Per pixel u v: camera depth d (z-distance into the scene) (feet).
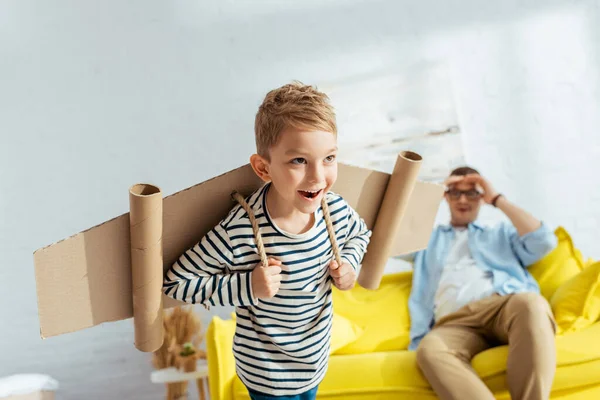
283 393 3.66
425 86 8.83
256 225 3.21
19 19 8.13
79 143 8.30
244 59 8.61
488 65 8.97
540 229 7.47
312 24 8.70
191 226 3.28
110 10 8.34
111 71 8.35
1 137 8.13
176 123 8.51
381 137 8.78
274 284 3.15
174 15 8.46
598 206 9.20
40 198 8.23
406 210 4.02
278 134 2.94
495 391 6.13
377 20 8.78
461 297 7.22
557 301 6.92
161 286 3.19
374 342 7.32
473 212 8.03
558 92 9.10
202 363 7.76
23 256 8.21
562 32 9.08
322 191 3.06
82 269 3.04
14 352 8.20
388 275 8.15
